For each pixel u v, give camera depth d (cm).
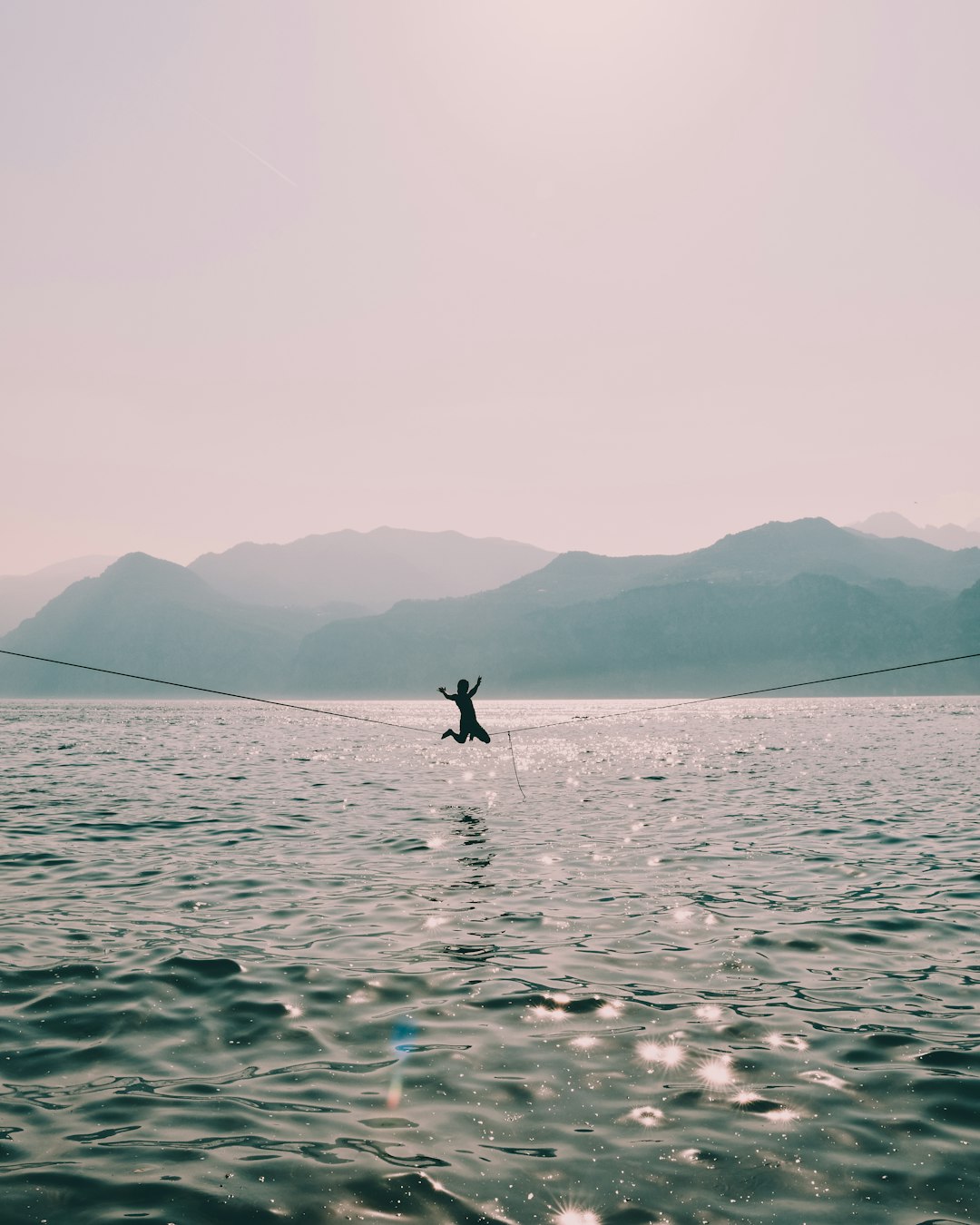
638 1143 638
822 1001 937
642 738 7725
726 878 1580
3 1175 591
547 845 1953
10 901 1408
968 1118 671
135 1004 927
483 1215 550
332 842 1991
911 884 1520
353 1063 779
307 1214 550
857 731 7938
